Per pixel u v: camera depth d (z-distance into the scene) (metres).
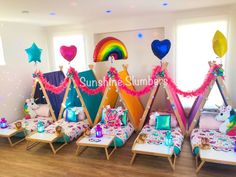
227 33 4.33
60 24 5.53
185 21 4.58
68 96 4.95
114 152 3.61
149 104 4.19
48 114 5.05
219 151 2.96
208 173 2.89
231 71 4.46
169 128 3.91
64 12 3.96
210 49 4.54
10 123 4.84
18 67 5.12
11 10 3.59
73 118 4.61
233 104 4.57
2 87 4.71
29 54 4.64
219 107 3.90
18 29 5.10
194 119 3.92
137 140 3.35
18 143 4.19
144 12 4.39
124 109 4.34
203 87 3.74
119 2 3.39
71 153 3.67
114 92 5.00
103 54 4.06
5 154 3.75
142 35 5.11
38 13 3.94
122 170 3.07
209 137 3.45
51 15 4.20
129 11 4.18
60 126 4.00
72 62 5.88
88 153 3.63
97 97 5.22
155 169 3.05
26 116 5.01
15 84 5.05
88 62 5.69
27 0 2.97
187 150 3.53
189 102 4.88
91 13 4.20
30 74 5.50
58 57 6.04
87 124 4.62
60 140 4.01
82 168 3.18
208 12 4.38
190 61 4.73
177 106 4.10
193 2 3.71
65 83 4.68
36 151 3.81
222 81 3.65
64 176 3.01
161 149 3.11
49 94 4.97
